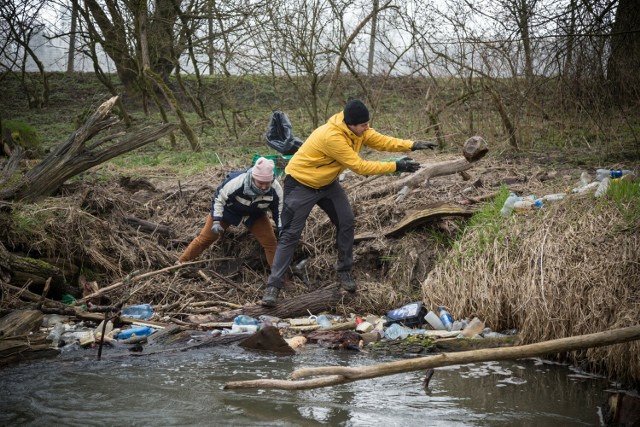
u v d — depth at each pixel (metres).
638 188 6.13
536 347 3.52
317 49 11.42
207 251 7.65
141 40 13.29
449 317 6.16
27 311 5.63
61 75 21.56
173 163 11.39
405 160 6.16
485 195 7.68
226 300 7.04
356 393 4.56
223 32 12.70
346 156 6.14
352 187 8.20
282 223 6.54
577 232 5.80
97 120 7.82
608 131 9.67
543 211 6.43
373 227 7.64
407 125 11.59
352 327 6.29
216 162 10.97
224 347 5.74
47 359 5.27
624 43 9.30
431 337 5.83
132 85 18.53
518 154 9.77
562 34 9.28
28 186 7.43
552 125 10.30
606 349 4.97
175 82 18.73
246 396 4.45
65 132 15.62
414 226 7.32
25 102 19.66
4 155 10.28
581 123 10.05
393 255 7.24
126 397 4.39
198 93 14.46
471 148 6.30
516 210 6.70
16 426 3.87
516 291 5.81
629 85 9.44
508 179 8.34
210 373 4.97
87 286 6.91
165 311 6.74
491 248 6.27
